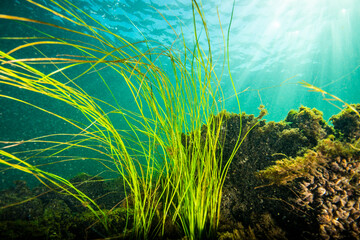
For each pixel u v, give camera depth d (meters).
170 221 1.85
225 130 2.40
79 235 1.66
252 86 24.28
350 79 23.95
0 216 1.56
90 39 14.63
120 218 1.90
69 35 14.01
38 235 1.51
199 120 1.56
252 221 1.87
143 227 1.73
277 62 19.72
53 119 16.25
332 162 1.64
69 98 1.33
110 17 12.71
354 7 13.49
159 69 1.39
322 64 21.17
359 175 1.57
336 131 2.37
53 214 1.79
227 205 2.05
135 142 1.73
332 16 14.34
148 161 1.64
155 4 11.91
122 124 19.92
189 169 1.86
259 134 2.32
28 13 11.79
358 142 1.78
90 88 18.19
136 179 1.69
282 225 1.80
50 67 14.61
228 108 30.14
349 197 1.59
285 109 35.47
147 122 1.61
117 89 20.08
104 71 17.59
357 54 19.17
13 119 14.16
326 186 1.65
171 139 1.61
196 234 1.67
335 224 1.56
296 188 1.79
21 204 1.75
